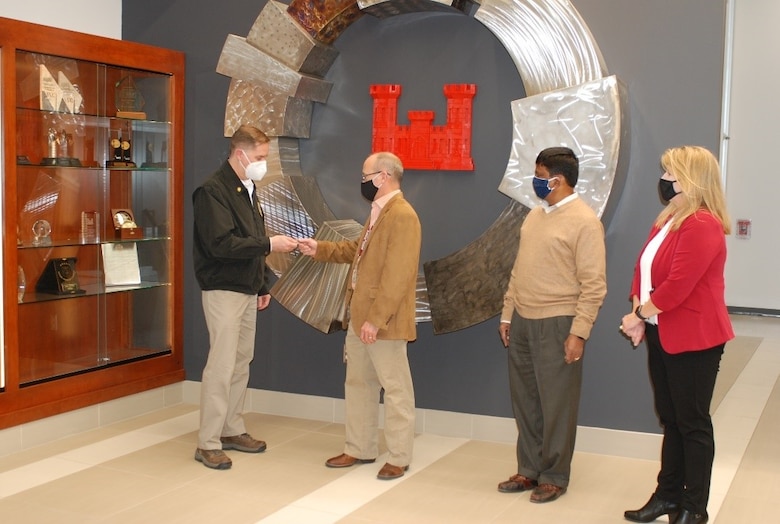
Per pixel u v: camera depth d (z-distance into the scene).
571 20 3.95
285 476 3.84
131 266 4.87
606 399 4.21
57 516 3.31
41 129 4.29
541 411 3.67
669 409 3.22
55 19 4.72
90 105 4.54
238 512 3.38
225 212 3.90
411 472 3.92
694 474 3.09
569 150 3.50
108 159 4.68
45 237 4.36
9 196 4.05
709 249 2.94
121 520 3.28
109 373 4.65
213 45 4.96
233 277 3.98
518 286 3.59
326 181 4.80
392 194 3.79
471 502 3.54
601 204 3.87
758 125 9.09
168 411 4.94
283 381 4.93
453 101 4.41
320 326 4.50
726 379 6.33
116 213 4.77
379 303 3.67
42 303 4.34
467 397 4.51
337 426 4.72
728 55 9.01
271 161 4.62
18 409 4.14
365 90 4.68
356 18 4.59
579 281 3.43
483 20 4.11
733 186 9.27
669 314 3.05
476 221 4.47
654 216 4.08
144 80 4.85
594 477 3.88
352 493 3.63
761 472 4.00
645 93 4.07
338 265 4.51
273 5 4.52
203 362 5.10
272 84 4.55
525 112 4.02
